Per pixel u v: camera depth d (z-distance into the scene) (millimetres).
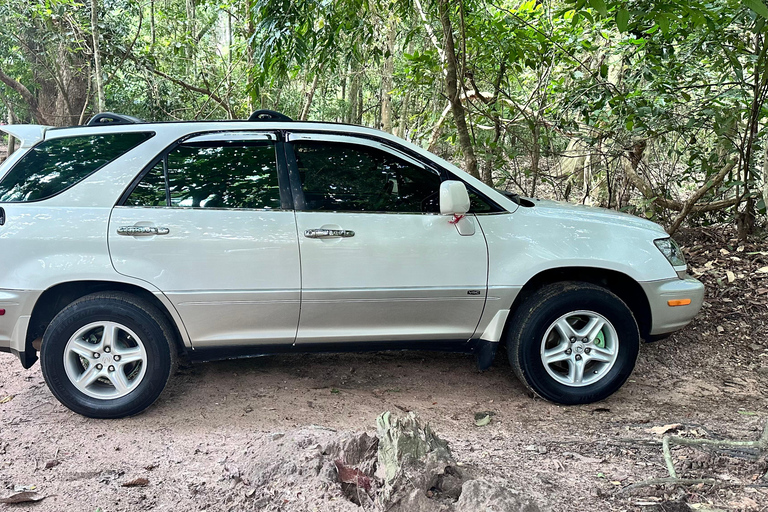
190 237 3359
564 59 6852
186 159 3488
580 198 8070
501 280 3582
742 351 4520
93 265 3291
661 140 6648
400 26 10055
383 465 2402
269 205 3480
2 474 2822
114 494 2627
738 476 2689
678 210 7004
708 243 6539
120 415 3441
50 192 3373
